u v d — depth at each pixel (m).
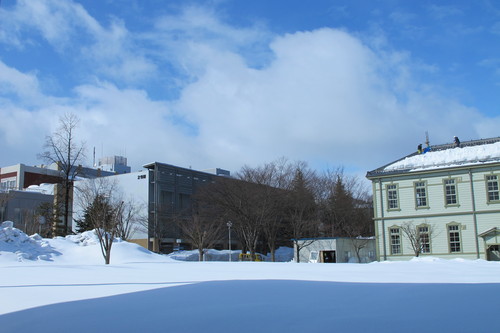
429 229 41.38
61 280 16.02
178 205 66.94
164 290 12.89
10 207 71.19
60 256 34.50
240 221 51.91
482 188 39.78
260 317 8.59
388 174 43.47
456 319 8.23
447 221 40.78
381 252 43.22
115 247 36.88
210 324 8.00
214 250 63.03
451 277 17.25
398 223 42.75
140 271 20.70
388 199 43.53
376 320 8.21
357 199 67.88
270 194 51.75
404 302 10.38
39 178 90.44
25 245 34.38
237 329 7.59
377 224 43.75
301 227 54.66
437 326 7.64
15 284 14.59
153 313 9.12
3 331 7.66
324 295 11.67
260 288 13.27
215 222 54.44
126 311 9.38
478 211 39.53
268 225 53.22
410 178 42.81
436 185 41.66
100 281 15.64
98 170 78.00
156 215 62.16
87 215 55.81
